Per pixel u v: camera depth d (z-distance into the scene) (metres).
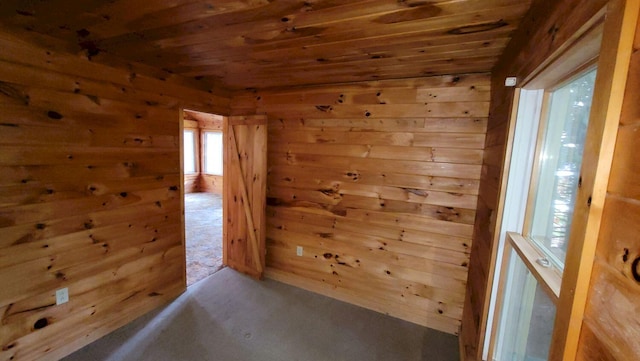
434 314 2.64
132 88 2.42
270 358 2.20
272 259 3.45
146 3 1.36
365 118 2.77
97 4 1.38
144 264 2.66
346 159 2.89
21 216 1.85
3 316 1.81
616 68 0.66
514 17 1.37
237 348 2.29
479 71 2.27
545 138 1.52
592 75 1.12
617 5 0.65
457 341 2.46
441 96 2.45
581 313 0.74
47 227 1.98
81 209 2.16
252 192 3.37
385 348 2.35
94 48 2.09
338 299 3.05
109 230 2.35
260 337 2.43
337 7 1.33
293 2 1.29
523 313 1.56
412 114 2.57
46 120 1.92
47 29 1.74
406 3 1.28
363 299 2.93
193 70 2.61
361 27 1.55
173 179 2.87
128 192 2.47
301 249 3.24
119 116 2.34
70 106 2.04
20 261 1.86
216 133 8.79
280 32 1.66
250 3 1.31
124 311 2.51
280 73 2.60
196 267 3.70
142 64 2.46
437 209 2.56
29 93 1.83
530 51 1.30
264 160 3.22
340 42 1.78
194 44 1.91
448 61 2.06
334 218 3.02
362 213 2.87
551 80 1.33
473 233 2.43
